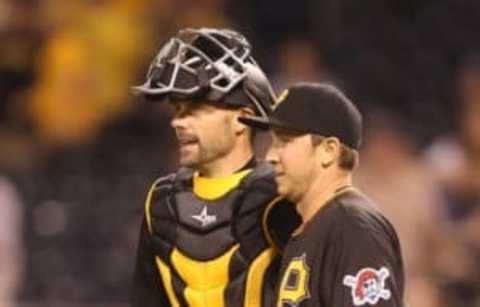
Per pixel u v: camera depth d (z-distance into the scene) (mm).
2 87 41594
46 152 40969
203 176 18344
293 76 38906
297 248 17344
